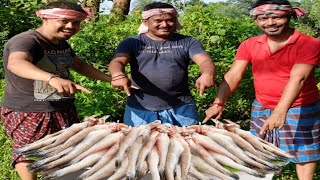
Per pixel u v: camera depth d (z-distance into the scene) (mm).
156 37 3867
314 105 4047
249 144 2738
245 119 6613
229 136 2736
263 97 4043
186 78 3961
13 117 3754
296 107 4012
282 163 2746
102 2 10789
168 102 3883
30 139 3736
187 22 7402
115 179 2420
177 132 2723
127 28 8422
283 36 3830
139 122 3908
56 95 3732
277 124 3584
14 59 3381
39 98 3705
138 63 3855
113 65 3723
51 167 2574
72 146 2697
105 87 5875
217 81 6285
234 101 6414
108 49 7328
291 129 4027
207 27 7133
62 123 3799
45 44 3658
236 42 7098
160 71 3830
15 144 3789
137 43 3855
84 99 5715
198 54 3760
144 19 3812
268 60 3914
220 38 7039
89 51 7184
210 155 2604
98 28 7949
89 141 2656
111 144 2629
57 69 3750
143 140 2566
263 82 4004
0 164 5441
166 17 3748
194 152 2613
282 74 3898
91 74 4172
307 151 4059
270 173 2605
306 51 3756
